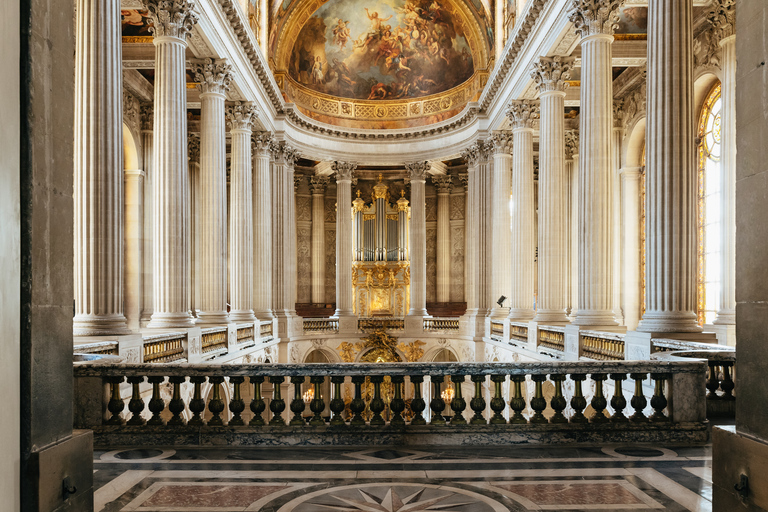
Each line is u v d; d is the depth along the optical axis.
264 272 28.44
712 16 17.47
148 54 21.47
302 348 32.38
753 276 4.04
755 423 3.98
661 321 12.20
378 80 35.53
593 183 16.20
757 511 3.87
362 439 7.39
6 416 3.26
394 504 5.27
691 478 6.03
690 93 12.41
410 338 33.94
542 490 5.66
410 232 34.84
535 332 20.69
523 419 7.58
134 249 25.16
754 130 4.06
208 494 5.56
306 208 39.72
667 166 12.34
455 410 7.60
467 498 5.43
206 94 20.91
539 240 21.08
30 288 3.48
